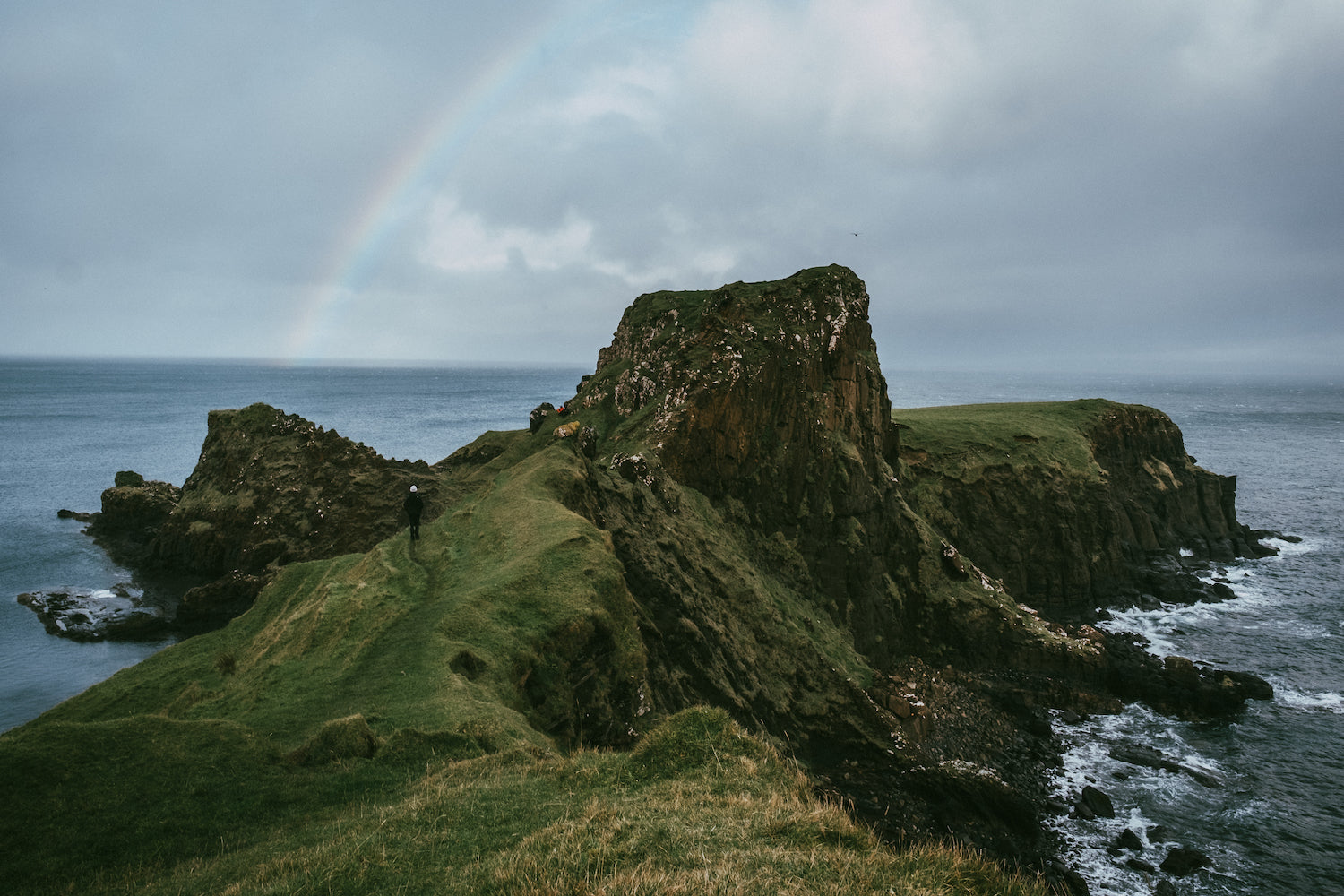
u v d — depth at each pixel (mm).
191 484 81188
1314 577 82875
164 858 13648
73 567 77000
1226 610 72562
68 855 13383
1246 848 35875
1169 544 87938
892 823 37156
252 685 24453
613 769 15430
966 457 79875
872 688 48531
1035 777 42562
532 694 26266
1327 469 169125
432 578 33469
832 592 59156
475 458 87438
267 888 11148
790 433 62094
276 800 15750
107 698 28219
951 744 46281
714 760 15125
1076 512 77375
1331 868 34375
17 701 48406
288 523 70125
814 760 42906
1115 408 97125
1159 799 40188
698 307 81438
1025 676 55750
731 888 9516
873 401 70562
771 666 46031
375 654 25391
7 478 128375
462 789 15211
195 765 16297
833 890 9750
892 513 63594
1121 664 54938
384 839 12875
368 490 71188
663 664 37812
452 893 10477
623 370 83375
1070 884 32969
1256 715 50531
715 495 59031
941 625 60094
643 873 9914
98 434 190375
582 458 49281
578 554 33219
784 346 64062
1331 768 43594
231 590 63781
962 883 10758
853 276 73188
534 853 11320
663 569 44312
